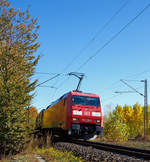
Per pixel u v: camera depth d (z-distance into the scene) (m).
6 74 9.75
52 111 21.28
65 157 9.37
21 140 9.89
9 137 9.26
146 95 28.30
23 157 8.99
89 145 14.45
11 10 11.65
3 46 10.80
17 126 9.38
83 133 16.66
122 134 21.78
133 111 55.06
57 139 19.34
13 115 9.26
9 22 11.41
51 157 9.45
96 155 9.59
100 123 17.06
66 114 16.98
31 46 11.65
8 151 9.60
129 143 18.97
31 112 10.08
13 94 9.40
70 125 16.33
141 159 9.16
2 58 10.30
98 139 23.38
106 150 12.31
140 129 51.03
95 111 17.14
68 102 17.14
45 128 23.20
